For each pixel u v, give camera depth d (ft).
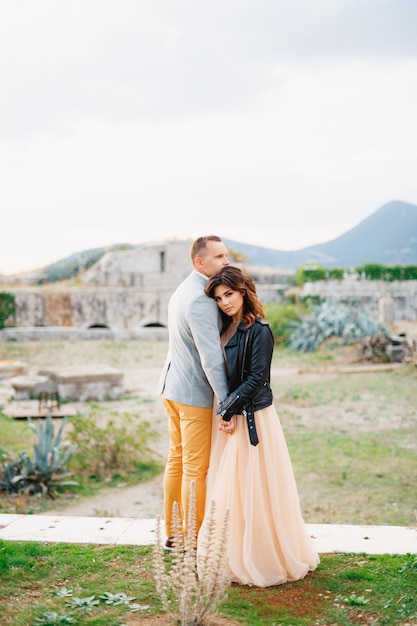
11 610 11.39
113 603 11.68
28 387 55.88
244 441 12.69
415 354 77.46
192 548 10.44
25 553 14.01
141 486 32.58
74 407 52.60
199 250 13.10
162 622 10.87
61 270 175.32
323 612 11.37
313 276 140.26
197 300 12.56
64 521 16.44
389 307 111.86
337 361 80.18
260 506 12.53
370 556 13.91
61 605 11.62
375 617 11.15
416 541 14.88
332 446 39.93
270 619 11.05
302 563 12.70
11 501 29.43
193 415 13.15
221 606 11.46
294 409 51.85
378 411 50.47
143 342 111.34
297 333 92.79
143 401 55.93
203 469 13.34
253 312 12.73
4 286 165.78
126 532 15.56
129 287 151.74
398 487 31.48
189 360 13.12
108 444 35.86
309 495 30.66
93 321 138.72
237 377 12.71
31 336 113.50
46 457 31.17
